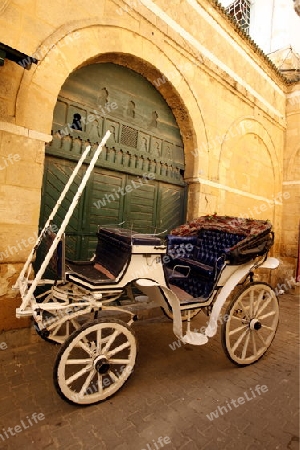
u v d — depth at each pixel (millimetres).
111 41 4234
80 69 4301
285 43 9547
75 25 3791
